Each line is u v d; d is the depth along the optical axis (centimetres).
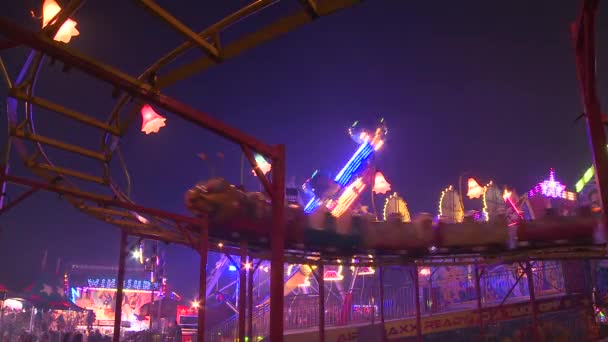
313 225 1417
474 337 2125
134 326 3878
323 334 1764
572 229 1372
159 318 2862
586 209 1389
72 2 566
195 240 1234
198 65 688
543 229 1409
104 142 1025
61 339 2450
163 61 712
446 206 2147
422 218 1530
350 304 2305
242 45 630
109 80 591
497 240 1462
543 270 2328
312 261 1769
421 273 2739
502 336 2145
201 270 1130
